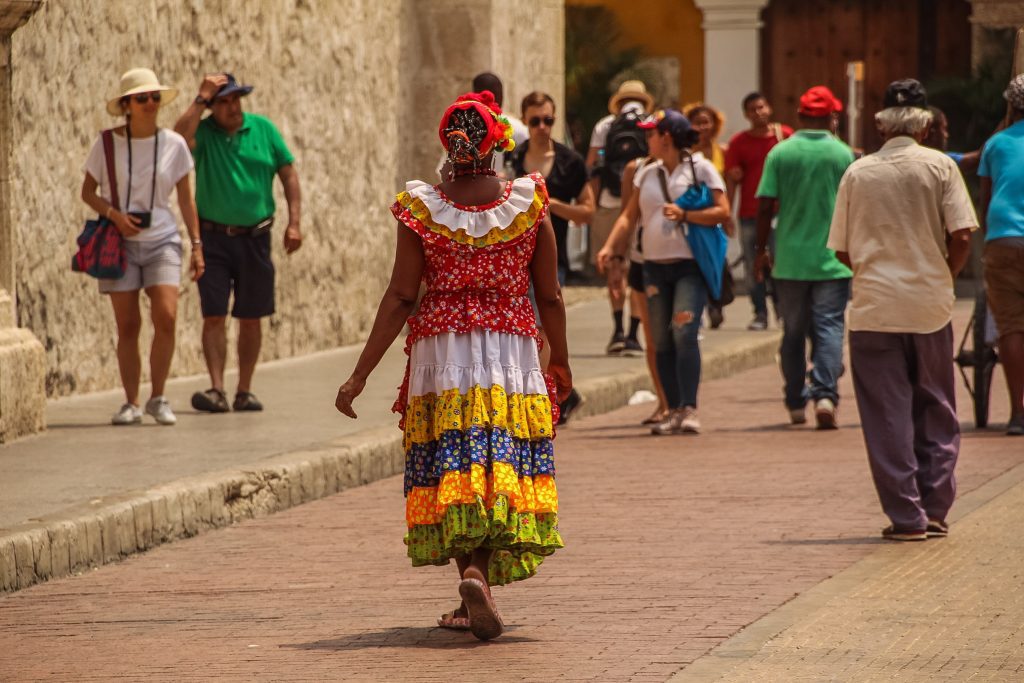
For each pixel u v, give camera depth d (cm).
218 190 2223
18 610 1357
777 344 3319
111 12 2486
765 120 3494
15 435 1981
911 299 1545
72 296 2405
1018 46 2527
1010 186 2112
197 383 2589
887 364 1552
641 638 1203
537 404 1189
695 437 2284
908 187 1566
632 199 2298
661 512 1727
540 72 3775
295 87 2953
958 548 1504
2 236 2038
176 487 1666
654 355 2334
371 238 3228
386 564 1515
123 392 2469
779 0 5147
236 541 1636
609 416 2544
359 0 3155
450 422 1168
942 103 4656
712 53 5112
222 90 2223
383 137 3262
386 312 1188
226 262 2241
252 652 1195
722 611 1284
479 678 1103
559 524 1672
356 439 2002
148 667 1160
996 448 2075
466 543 1165
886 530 1558
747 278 3494
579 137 5247
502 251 1182
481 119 1184
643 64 5228
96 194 2083
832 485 1870
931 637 1184
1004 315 2139
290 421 2161
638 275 2356
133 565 1534
